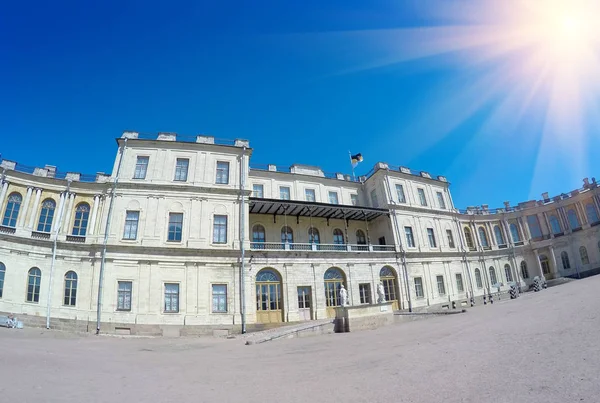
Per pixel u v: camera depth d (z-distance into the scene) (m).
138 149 33.16
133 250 29.61
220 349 18.81
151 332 27.83
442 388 7.32
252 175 39.94
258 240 37.38
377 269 38.91
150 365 13.18
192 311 29.31
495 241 52.97
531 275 53.50
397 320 27.95
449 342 13.54
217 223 32.56
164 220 31.27
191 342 22.94
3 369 10.27
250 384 9.31
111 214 30.44
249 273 31.88
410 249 42.84
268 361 13.64
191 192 32.62
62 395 7.85
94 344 20.44
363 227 44.06
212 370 11.87
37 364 11.67
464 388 7.14
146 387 9.09
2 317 24.11
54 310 27.17
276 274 33.53
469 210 53.94
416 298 40.84
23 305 26.44
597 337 9.70
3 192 28.17
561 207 53.38
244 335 26.77
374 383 8.41
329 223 41.91
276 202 35.25
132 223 30.83
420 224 45.16
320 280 35.00
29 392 7.88
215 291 30.52
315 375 10.09
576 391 6.07
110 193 31.25
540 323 14.01
